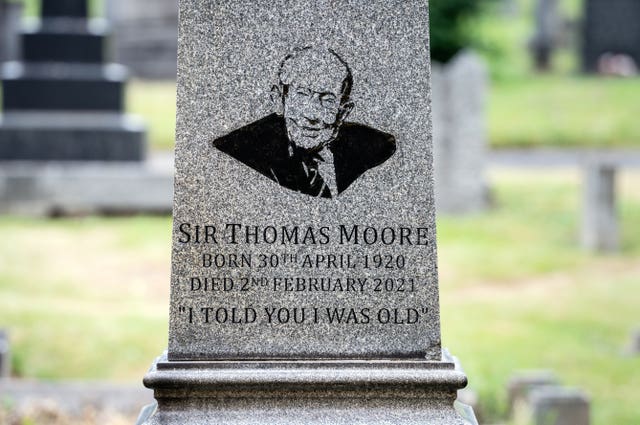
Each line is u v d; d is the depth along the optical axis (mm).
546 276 15203
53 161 19000
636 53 35250
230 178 5246
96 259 15086
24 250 15391
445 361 5234
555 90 30641
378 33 5246
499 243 17000
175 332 5246
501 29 46188
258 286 5250
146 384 5137
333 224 5262
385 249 5266
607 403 8922
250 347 5250
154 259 15156
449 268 15297
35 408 8438
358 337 5270
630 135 26438
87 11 19312
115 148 19172
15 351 10141
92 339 10500
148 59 35188
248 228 5250
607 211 16688
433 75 19078
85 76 19094
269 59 5242
